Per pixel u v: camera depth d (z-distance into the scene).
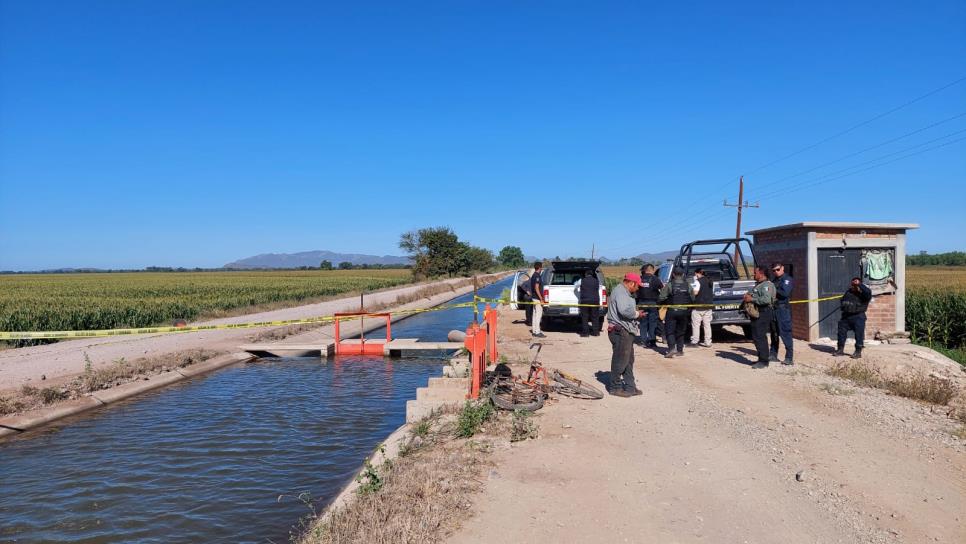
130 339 18.14
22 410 9.23
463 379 8.77
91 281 73.81
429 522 4.48
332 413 9.67
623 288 8.49
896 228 12.90
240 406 10.18
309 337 19.02
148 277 98.56
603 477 5.52
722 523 4.55
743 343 13.32
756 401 8.09
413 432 7.29
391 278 78.50
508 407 7.84
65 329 20.88
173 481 6.73
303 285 55.66
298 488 6.51
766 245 14.60
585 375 10.00
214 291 44.91
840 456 5.95
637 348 12.91
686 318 11.45
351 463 7.29
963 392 8.55
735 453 6.09
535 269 15.33
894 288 12.94
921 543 4.22
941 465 5.67
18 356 14.59
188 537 5.41
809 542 4.25
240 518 5.78
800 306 13.20
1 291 46.66
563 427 7.11
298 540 5.02
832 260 12.89
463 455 6.19
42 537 5.44
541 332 16.12
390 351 15.99
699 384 9.16
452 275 72.19
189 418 9.41
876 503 4.87
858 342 11.06
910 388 8.34
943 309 15.95
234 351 15.48
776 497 5.02
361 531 4.41
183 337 18.42
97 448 7.93
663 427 7.02
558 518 4.66
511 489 5.25
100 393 10.59
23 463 7.36
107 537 5.43
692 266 15.02
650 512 4.76
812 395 8.35
